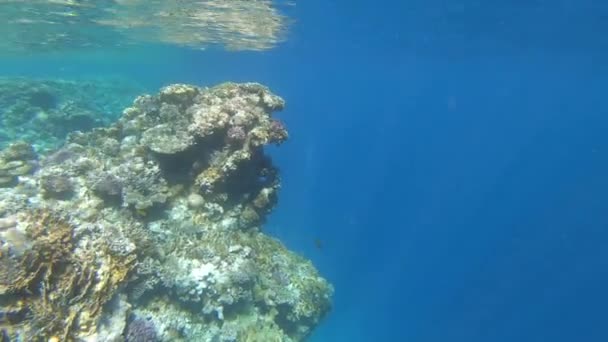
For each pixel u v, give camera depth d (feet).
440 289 89.20
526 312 96.53
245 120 30.42
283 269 35.81
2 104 63.31
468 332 76.38
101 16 75.05
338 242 99.35
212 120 30.07
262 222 36.63
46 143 59.57
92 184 28.30
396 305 78.74
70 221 21.48
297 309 33.94
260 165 33.91
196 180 31.09
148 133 31.71
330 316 69.77
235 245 30.63
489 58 127.34
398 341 67.21
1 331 15.57
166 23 81.56
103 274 19.35
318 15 77.10
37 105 66.49
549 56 112.16
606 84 147.02
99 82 90.84
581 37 84.33
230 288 28.25
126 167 30.09
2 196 25.58
